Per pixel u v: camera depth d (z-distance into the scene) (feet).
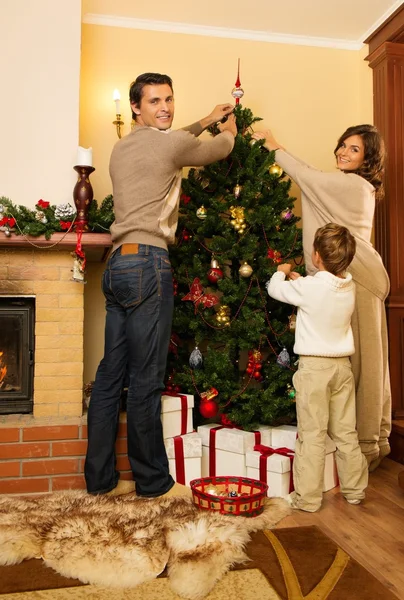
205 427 8.52
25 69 8.67
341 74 11.30
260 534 6.26
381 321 8.86
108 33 10.44
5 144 8.56
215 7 10.11
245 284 8.74
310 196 8.65
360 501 7.41
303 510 7.11
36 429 7.57
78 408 8.28
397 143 10.30
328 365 7.30
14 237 7.88
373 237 10.73
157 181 7.13
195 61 10.77
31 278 8.25
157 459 7.29
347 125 11.32
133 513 6.54
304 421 7.30
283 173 9.22
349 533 6.39
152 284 7.05
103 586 5.11
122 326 7.54
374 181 8.95
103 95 10.41
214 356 8.54
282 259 8.93
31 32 8.71
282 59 11.12
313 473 7.12
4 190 8.52
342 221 8.49
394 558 5.74
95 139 10.36
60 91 8.75
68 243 7.99
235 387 8.70
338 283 7.30
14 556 5.56
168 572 5.29
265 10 10.19
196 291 8.59
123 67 10.48
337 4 9.96
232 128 8.59
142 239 7.11
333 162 11.25
